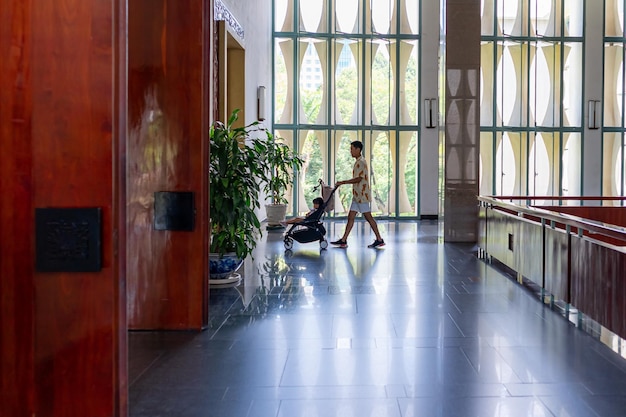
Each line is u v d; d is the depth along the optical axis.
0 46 2.12
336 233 10.93
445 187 9.73
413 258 7.89
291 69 13.98
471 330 4.36
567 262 4.82
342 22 14.07
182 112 4.36
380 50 14.15
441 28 10.28
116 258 2.18
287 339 4.17
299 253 8.36
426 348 3.93
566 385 3.25
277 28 13.94
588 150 14.28
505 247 6.71
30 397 2.15
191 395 3.14
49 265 2.12
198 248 4.43
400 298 5.43
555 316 4.77
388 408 2.95
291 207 14.01
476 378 3.36
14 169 2.12
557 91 14.23
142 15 4.32
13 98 2.12
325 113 14.08
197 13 4.29
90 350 2.16
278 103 14.03
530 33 14.12
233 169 5.79
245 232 6.08
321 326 4.50
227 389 3.22
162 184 4.42
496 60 14.10
